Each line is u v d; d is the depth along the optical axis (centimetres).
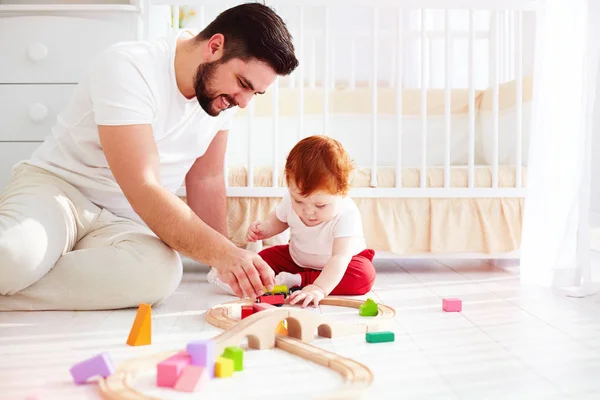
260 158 226
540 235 172
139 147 132
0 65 179
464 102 243
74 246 150
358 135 237
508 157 229
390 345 111
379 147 239
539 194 173
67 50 179
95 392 85
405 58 343
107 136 132
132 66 137
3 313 135
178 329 122
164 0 187
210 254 126
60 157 152
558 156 169
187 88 146
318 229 160
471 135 199
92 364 88
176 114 149
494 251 200
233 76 134
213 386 87
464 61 337
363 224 198
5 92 179
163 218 127
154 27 200
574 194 164
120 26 179
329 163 150
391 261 225
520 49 201
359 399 81
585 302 150
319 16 364
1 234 128
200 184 179
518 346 110
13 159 180
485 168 204
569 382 90
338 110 236
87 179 150
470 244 200
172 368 86
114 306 139
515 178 202
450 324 127
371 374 90
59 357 102
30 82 179
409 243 199
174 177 161
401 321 129
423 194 198
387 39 366
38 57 176
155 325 125
